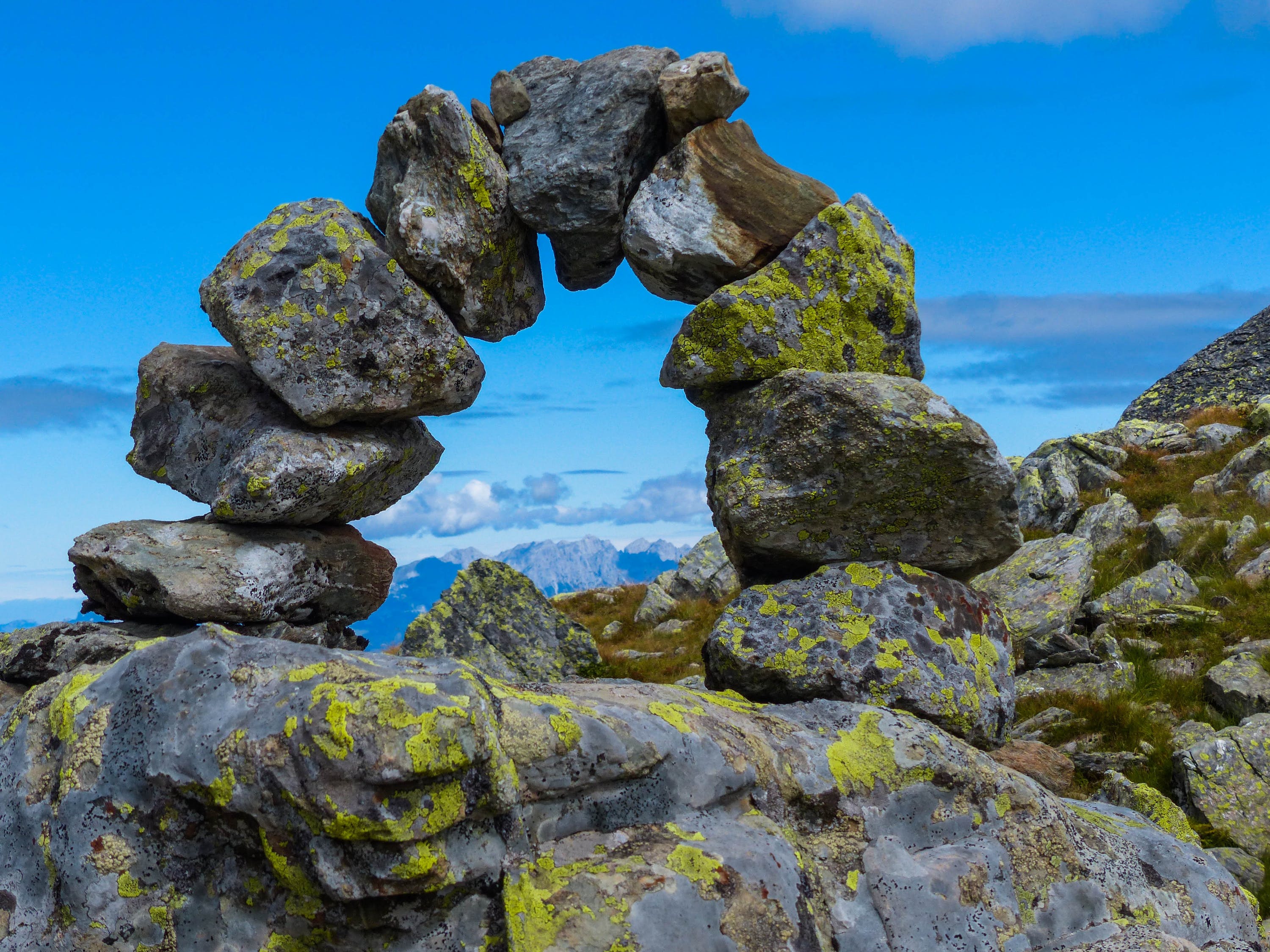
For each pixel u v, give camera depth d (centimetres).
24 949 388
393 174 709
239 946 379
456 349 702
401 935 377
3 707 666
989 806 537
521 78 785
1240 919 578
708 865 409
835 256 690
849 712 571
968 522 657
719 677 670
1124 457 2508
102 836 390
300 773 360
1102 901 521
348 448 692
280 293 655
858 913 459
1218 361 3494
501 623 1661
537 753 416
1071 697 1231
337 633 778
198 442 714
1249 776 950
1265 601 1429
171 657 423
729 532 692
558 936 371
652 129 734
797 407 652
